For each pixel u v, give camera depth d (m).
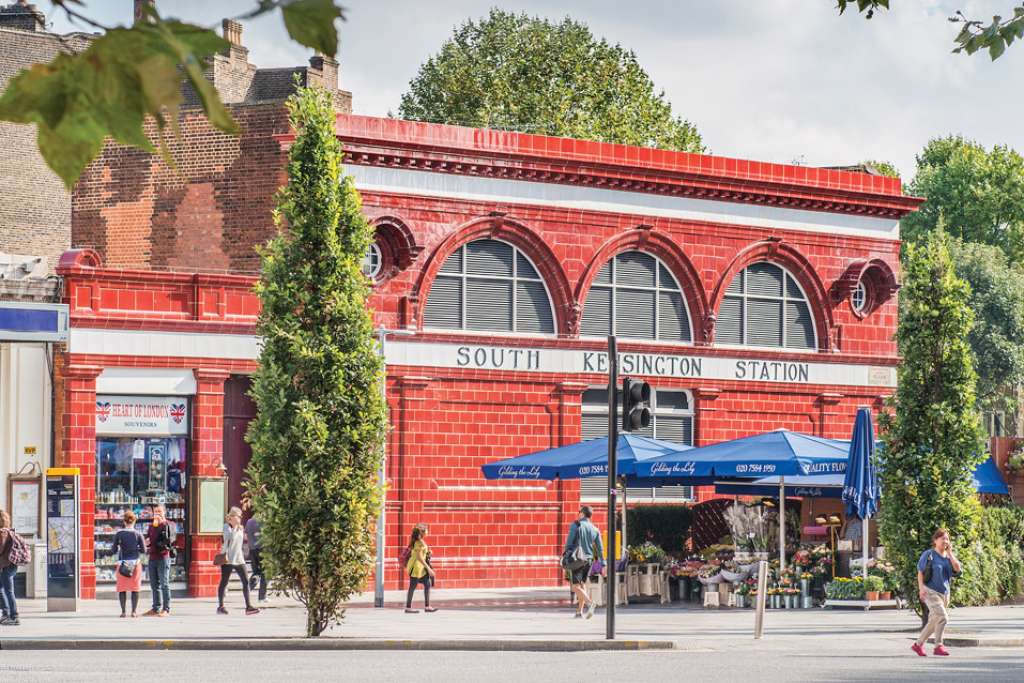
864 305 42.00
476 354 35.94
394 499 34.81
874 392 41.72
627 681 16.95
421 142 34.94
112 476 31.84
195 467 32.25
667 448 32.81
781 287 40.75
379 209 34.72
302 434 22.67
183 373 32.25
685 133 65.56
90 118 2.26
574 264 37.31
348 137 34.03
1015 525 33.25
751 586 31.03
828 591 30.64
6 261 46.88
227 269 39.97
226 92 50.91
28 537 30.75
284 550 22.86
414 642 22.14
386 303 34.91
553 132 61.41
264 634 23.25
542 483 36.75
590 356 37.38
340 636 22.94
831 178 40.91
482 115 61.69
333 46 2.38
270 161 39.53
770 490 34.38
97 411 31.58
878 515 27.58
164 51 2.26
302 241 23.00
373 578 34.53
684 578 32.56
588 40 65.19
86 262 31.80
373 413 23.17
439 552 35.28
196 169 40.28
